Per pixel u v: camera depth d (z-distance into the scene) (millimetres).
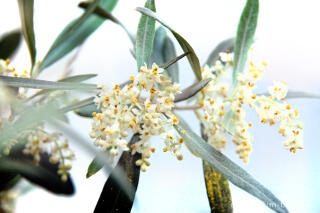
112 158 263
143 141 270
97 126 264
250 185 267
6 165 292
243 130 287
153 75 265
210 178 294
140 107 269
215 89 291
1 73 287
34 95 287
